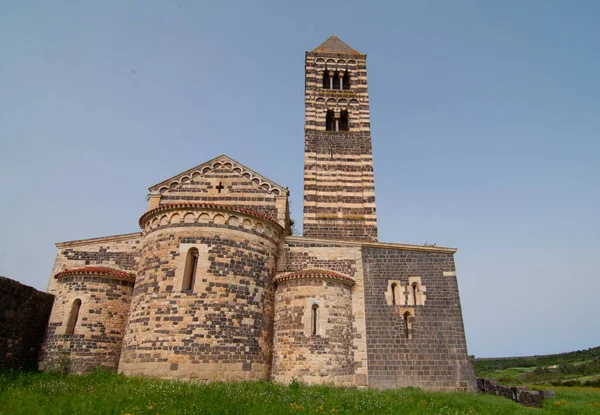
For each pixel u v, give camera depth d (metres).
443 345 29.61
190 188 34.25
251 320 26.91
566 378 70.00
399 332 29.75
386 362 28.84
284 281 28.95
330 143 44.62
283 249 31.80
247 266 27.83
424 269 31.80
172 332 24.72
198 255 26.66
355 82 48.12
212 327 25.22
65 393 19.16
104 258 33.03
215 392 19.39
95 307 28.75
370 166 43.66
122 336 29.08
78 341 27.77
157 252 27.22
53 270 32.69
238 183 34.56
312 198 42.03
